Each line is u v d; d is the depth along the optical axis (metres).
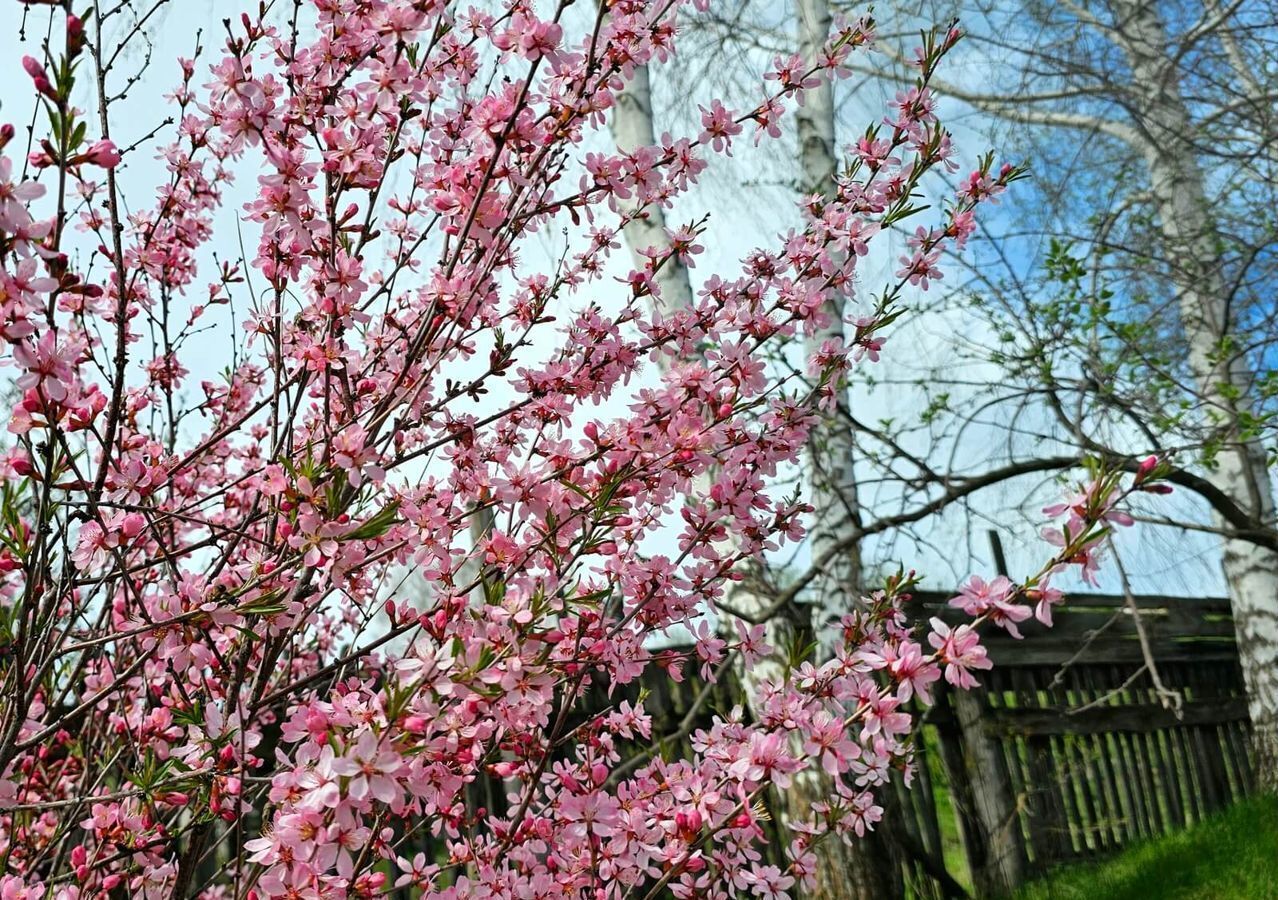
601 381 2.20
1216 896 4.52
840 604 4.14
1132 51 5.88
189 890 2.25
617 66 1.92
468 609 1.50
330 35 1.94
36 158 1.26
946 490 3.73
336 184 1.96
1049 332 4.03
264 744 2.08
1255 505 4.71
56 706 1.90
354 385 2.10
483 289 2.00
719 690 4.05
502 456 2.31
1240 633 6.21
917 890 4.42
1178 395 4.50
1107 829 5.50
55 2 1.24
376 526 1.47
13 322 1.25
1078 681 5.77
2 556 1.55
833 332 4.11
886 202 2.29
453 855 1.99
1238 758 6.71
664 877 1.68
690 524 2.07
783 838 3.99
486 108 1.80
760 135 2.24
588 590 1.93
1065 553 1.35
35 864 1.85
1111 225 5.20
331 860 1.23
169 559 1.67
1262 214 5.43
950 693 5.07
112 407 1.52
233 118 1.77
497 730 1.89
